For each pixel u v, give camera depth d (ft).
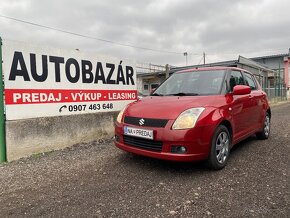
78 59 20.42
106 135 22.76
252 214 9.68
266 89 83.71
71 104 19.95
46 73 18.11
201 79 17.12
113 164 15.43
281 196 11.09
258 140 21.61
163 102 14.62
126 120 14.64
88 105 21.35
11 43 16.08
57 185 12.49
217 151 14.23
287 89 113.39
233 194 11.33
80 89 20.63
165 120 13.10
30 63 17.11
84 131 20.79
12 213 9.95
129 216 9.63
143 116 13.87
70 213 9.88
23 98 16.74
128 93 25.39
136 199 10.96
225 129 14.58
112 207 10.30
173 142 12.70
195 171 14.08
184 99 14.65
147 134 13.30
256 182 12.60
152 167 14.79
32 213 9.93
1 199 11.12
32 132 17.16
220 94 15.46
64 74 19.38
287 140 21.57
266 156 16.89
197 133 12.81
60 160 16.31
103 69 22.65
